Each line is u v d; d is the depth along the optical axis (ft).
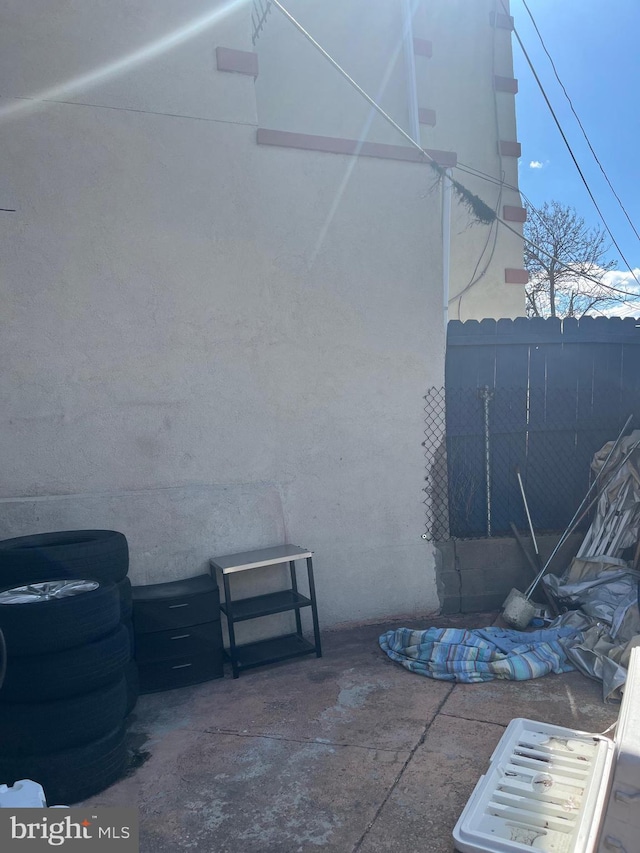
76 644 9.82
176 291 14.88
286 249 15.96
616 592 15.72
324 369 16.37
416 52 25.27
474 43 26.99
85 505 13.99
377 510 16.92
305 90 23.31
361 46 24.12
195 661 13.76
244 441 15.60
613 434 18.39
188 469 15.07
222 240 15.30
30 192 13.62
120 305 14.38
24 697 9.59
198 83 15.06
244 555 15.01
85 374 14.12
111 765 10.16
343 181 16.52
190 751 11.10
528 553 17.42
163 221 14.71
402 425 17.16
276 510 15.80
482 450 17.95
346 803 9.40
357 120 23.93
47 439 13.84
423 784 9.76
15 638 9.51
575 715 11.75
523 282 27.20
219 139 15.25
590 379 18.33
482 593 17.48
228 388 15.42
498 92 27.27
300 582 16.22
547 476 18.22
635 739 7.30
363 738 11.21
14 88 13.53
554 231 54.13
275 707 12.57
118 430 14.42
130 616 12.71
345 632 16.43
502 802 8.65
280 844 8.61
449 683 13.30
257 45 22.80
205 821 9.15
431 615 17.34
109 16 14.25
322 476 16.38
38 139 13.67
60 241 13.87
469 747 10.75
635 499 17.07
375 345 16.88
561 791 8.77
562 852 7.59
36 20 13.70
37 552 11.60
